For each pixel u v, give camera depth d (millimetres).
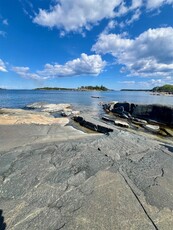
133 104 16344
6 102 30188
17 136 6641
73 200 2857
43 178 3510
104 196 2982
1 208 2631
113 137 6547
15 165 4027
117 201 2867
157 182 3514
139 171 3957
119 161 4473
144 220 2486
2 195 2943
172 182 3545
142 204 2822
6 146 5355
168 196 3072
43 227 2309
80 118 11922
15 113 13578
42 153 4797
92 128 10180
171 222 2479
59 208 2668
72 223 2383
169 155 5016
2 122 9031
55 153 4816
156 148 5578
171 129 11531
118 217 2520
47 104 23359
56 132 7613
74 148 5246
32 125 8859
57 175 3641
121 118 15242
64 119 11984
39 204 2746
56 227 2312
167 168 4168
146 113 14680
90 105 27344
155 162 4488
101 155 4793
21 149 5078
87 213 2576
